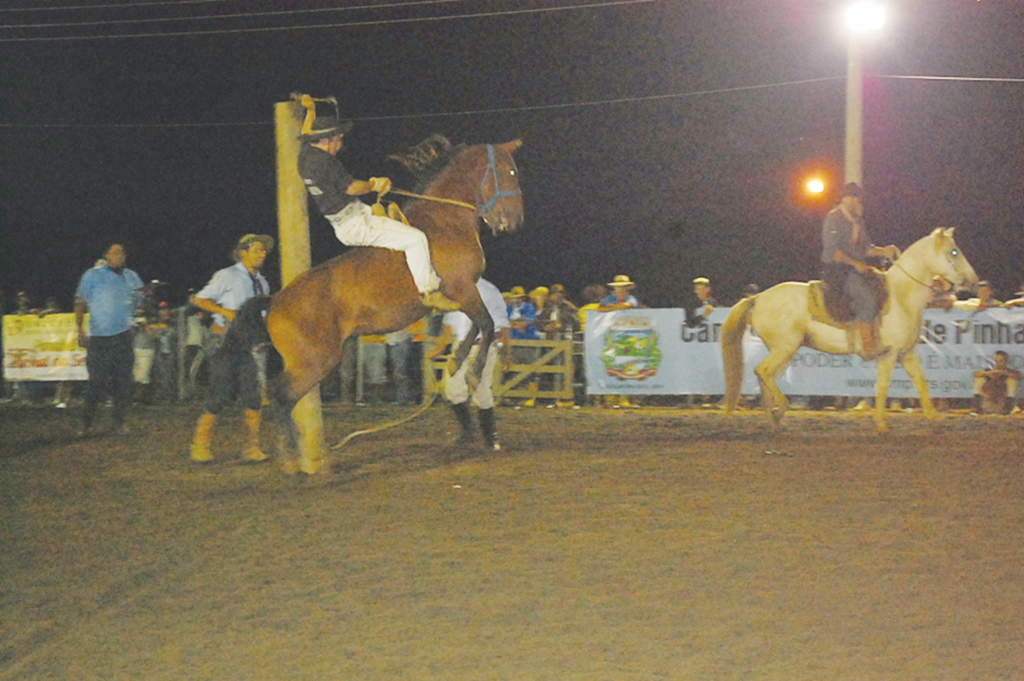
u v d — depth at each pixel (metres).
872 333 11.45
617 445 10.79
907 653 4.79
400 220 8.41
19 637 5.21
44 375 16.73
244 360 9.80
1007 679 4.49
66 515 7.81
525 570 6.13
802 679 4.52
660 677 4.57
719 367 14.49
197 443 9.97
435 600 5.61
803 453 10.12
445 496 8.20
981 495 8.02
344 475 9.16
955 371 13.80
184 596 5.79
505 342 9.72
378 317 8.48
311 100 8.20
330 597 5.70
